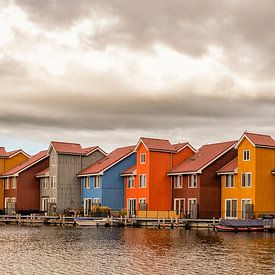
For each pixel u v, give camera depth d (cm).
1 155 10612
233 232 6297
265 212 7088
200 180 7600
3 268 3559
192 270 3472
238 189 7356
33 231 6519
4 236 5769
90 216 8081
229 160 7812
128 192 8675
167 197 8188
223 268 3534
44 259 3941
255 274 3331
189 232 6259
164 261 3825
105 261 3834
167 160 8256
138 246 4706
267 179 7169
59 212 8838
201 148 8562
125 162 8881
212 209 7612
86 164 9450
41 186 9831
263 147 7162
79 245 4809
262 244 4838
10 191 10125
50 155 9494
